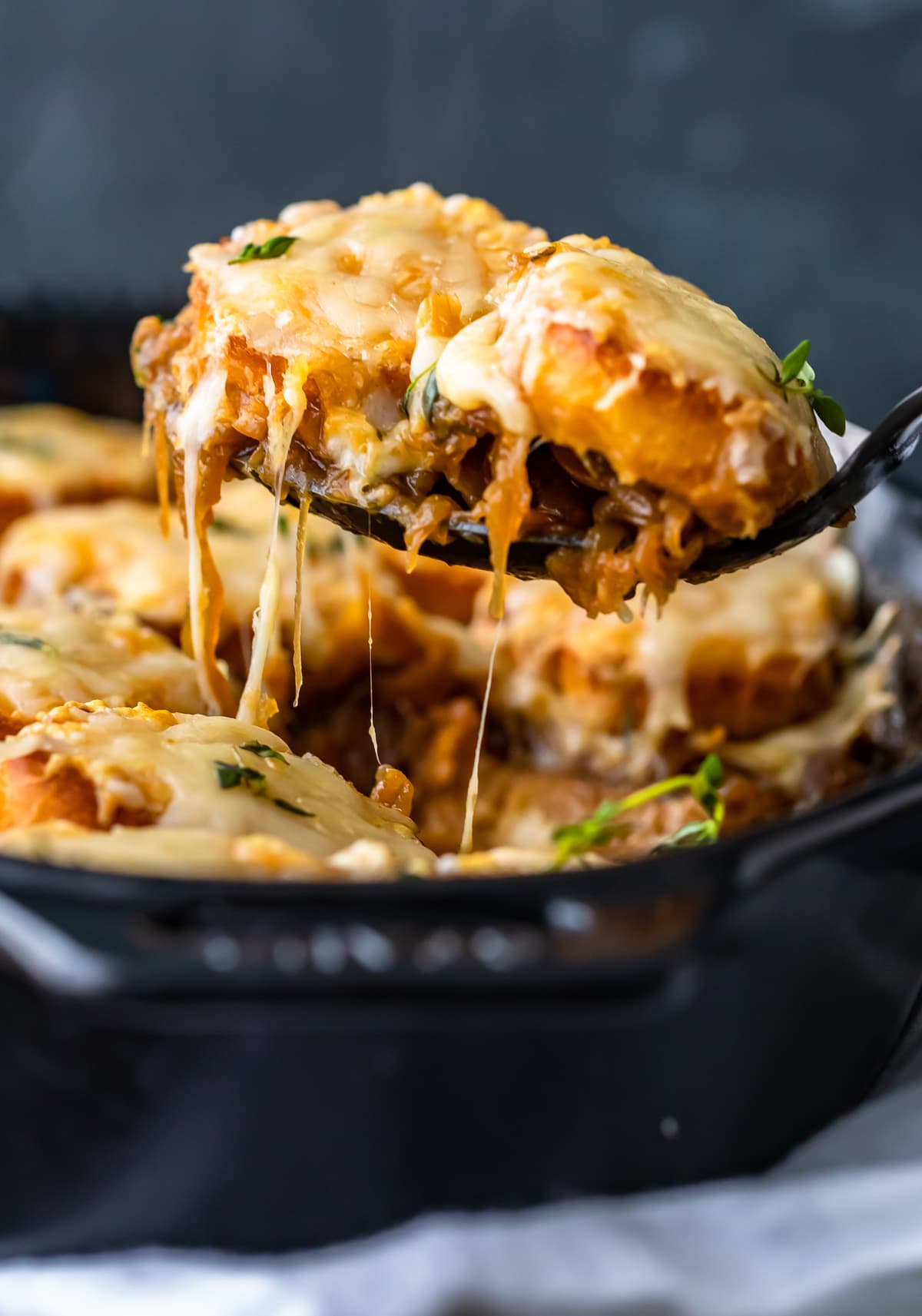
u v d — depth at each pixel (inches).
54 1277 14.8
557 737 22.5
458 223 17.8
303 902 13.7
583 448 15.5
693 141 45.6
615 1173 14.9
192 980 13.5
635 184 44.1
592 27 46.2
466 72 45.9
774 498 15.7
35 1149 14.7
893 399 36.3
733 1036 14.7
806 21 45.8
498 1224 14.8
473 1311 14.5
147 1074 14.3
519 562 16.1
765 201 43.3
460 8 45.2
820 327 38.8
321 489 16.3
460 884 13.8
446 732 22.1
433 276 16.9
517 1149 14.7
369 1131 14.5
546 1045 14.3
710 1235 14.8
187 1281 14.7
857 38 45.7
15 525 24.1
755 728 22.2
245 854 14.9
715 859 14.1
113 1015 13.9
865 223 42.6
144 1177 14.7
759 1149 15.4
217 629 18.2
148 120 44.9
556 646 22.3
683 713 21.8
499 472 15.6
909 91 45.8
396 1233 14.8
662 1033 14.4
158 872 14.6
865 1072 15.9
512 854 15.4
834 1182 15.1
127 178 44.1
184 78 44.9
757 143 45.4
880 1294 14.7
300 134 45.1
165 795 15.6
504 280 16.9
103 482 24.7
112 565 22.2
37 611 20.0
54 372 26.7
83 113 44.7
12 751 16.0
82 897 13.7
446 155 44.9
